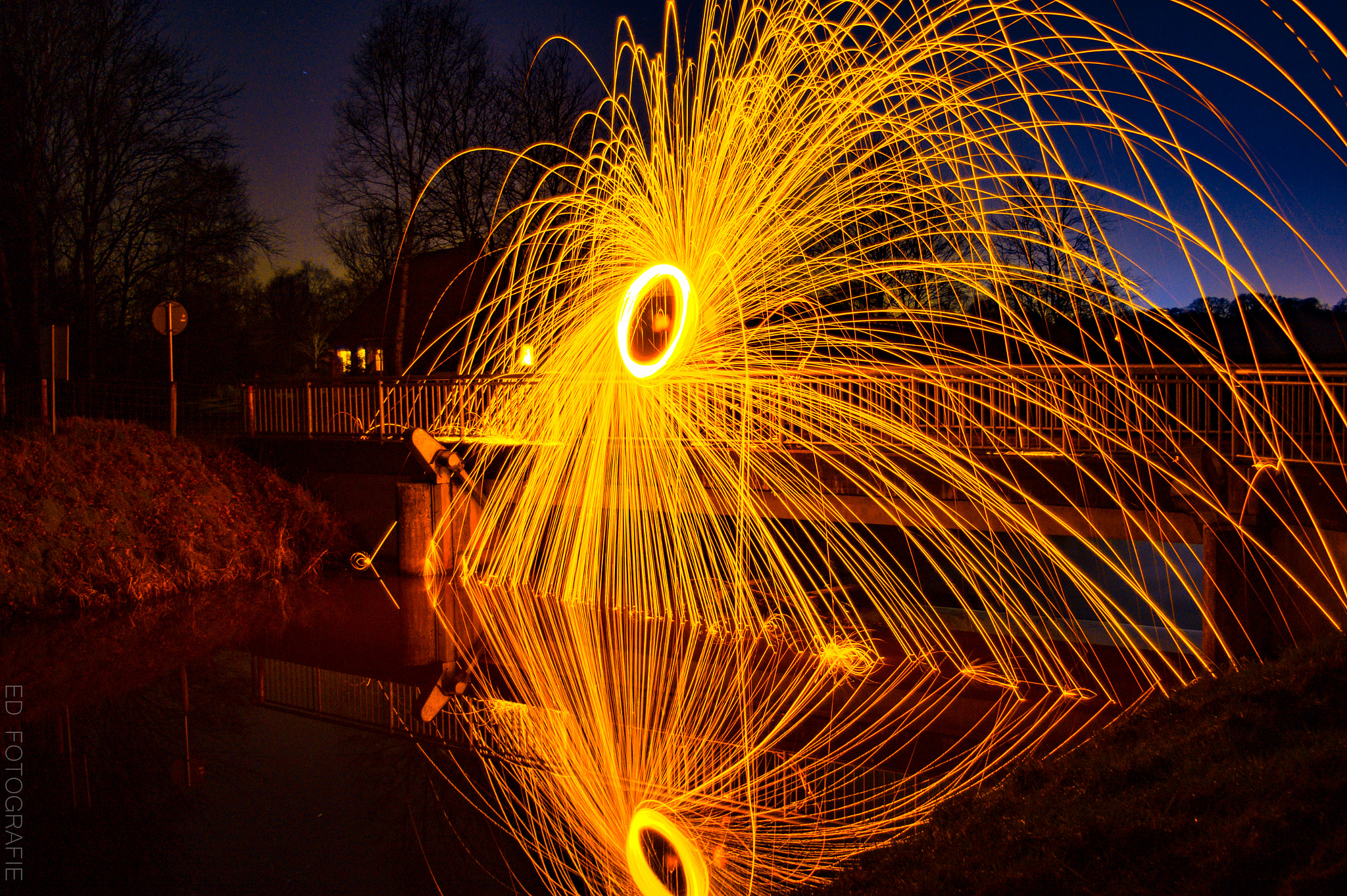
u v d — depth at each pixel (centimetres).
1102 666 877
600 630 1050
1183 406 952
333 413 1544
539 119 2503
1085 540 909
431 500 1369
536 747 662
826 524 1392
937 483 992
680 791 576
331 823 529
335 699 776
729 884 445
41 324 2678
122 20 2581
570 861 480
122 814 539
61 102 2511
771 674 856
